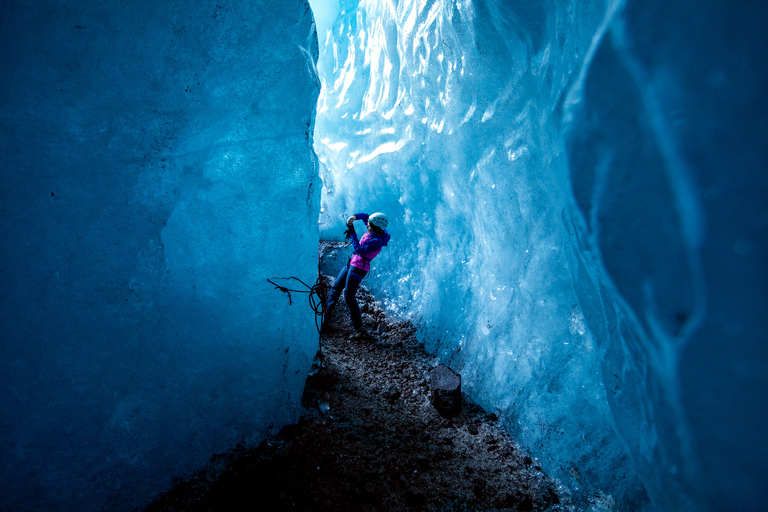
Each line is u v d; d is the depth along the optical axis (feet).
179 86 6.52
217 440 7.43
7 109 4.99
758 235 2.98
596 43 4.34
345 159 20.42
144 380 6.40
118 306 6.07
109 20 5.61
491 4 8.38
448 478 8.00
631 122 4.04
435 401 10.50
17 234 5.16
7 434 5.16
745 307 3.04
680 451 3.72
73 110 5.49
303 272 9.28
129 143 6.07
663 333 3.71
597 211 4.52
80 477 5.77
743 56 3.09
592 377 7.55
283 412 8.52
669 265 3.66
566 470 8.09
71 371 5.64
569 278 8.04
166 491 6.64
